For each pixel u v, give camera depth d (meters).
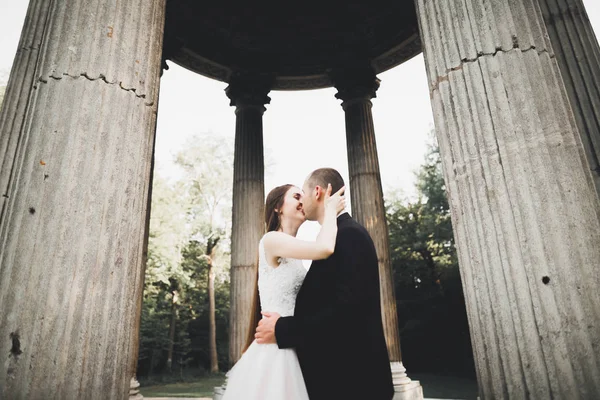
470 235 4.39
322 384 2.89
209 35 18.98
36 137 4.38
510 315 3.91
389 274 15.78
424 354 41.81
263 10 19.56
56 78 4.62
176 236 43.75
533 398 3.62
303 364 3.05
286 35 20.11
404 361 42.31
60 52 4.74
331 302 2.93
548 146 4.30
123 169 4.65
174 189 49.44
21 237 4.04
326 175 3.58
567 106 4.63
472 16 4.97
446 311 42.00
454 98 4.84
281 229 3.73
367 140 17.70
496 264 4.10
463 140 4.65
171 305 50.41
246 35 19.86
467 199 4.48
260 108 19.11
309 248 3.01
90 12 4.99
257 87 19.28
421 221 47.44
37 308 3.85
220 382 38.28
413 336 42.81
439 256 45.50
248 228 16.39
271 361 3.13
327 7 19.59
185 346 47.38
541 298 3.81
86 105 4.56
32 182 4.21
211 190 51.84
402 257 47.03
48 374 3.70
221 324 57.81
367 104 18.58
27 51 5.84
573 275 3.83
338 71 19.12
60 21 4.91
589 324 3.67
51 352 3.77
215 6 18.73
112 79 4.84
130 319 4.44
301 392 2.96
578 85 6.96
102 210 4.34
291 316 3.11
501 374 3.87
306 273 3.51
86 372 3.86
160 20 5.95
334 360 2.88
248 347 3.67
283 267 3.45
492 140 4.43
